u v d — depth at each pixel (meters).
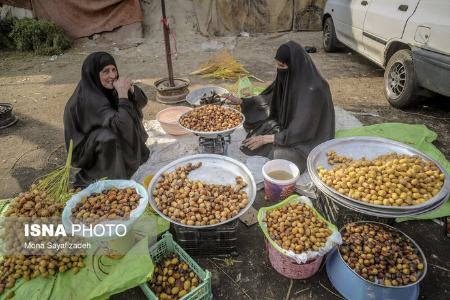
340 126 3.91
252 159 3.28
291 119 3.14
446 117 4.16
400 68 4.27
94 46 7.73
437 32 3.56
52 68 6.48
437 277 2.22
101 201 2.25
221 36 8.09
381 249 2.09
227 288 2.21
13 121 4.35
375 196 2.17
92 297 1.87
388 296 1.94
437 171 2.32
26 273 2.11
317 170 2.48
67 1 7.61
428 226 2.60
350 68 5.91
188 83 4.85
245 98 3.69
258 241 2.54
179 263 2.26
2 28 7.67
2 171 3.43
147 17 8.06
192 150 3.50
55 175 2.63
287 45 2.93
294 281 2.23
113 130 2.71
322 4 8.00
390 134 3.55
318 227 2.16
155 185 2.51
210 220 2.20
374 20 4.75
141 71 6.19
